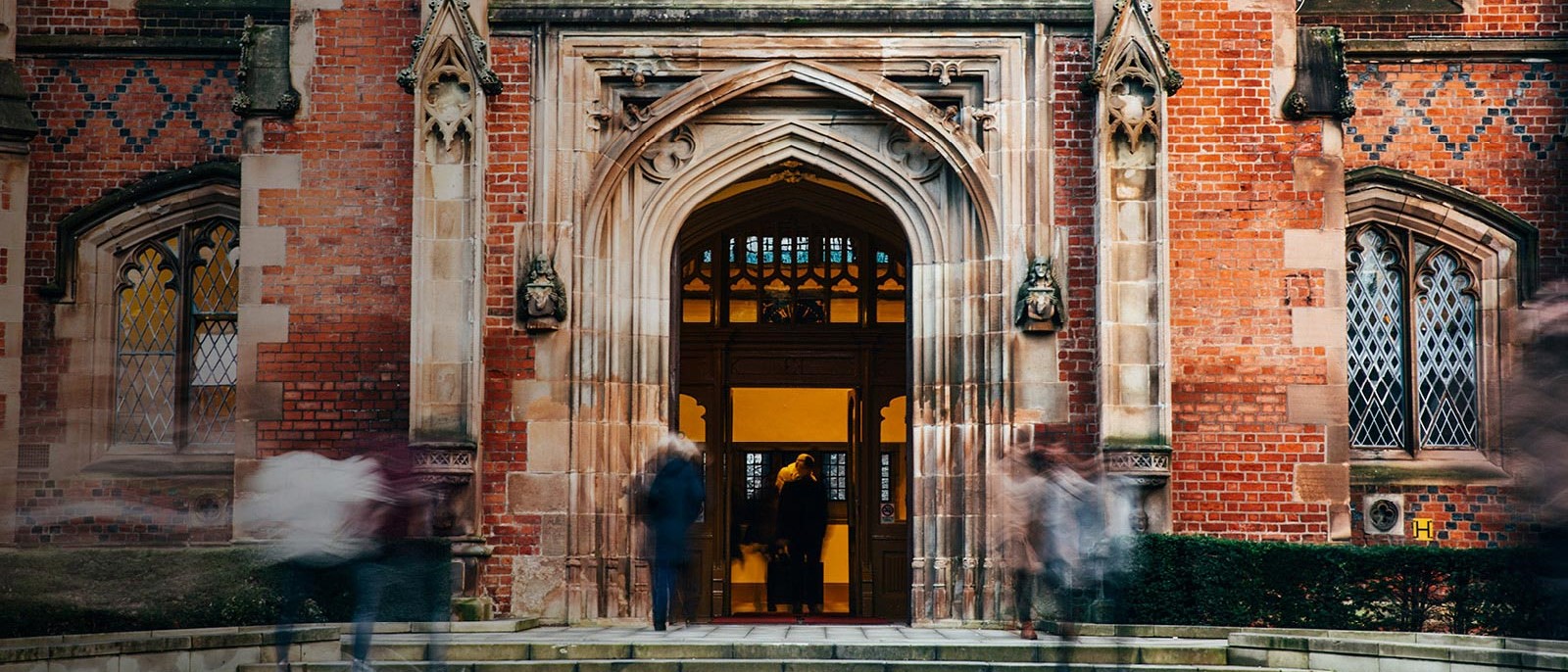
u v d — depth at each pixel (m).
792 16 16.16
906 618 19.25
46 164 17.39
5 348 16.81
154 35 17.53
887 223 19.17
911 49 16.23
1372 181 17.25
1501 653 11.77
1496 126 17.36
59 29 17.47
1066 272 16.08
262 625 14.12
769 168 17.00
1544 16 17.44
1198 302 16.08
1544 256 17.22
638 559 16.12
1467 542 16.91
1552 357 11.18
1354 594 14.17
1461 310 17.39
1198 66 16.27
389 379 16.02
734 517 19.88
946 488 16.23
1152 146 15.78
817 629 15.59
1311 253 16.11
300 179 16.19
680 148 16.48
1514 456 16.53
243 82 16.27
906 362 16.70
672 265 16.58
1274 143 16.20
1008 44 16.25
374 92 16.27
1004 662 13.03
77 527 17.00
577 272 16.14
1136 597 14.62
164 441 17.39
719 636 14.24
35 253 17.34
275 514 14.77
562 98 16.20
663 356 16.38
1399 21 17.45
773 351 19.83
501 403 16.03
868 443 19.72
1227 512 15.91
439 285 15.73
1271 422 15.98
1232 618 14.35
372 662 12.78
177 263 17.58
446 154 15.83
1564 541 11.27
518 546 15.91
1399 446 17.23
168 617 13.78
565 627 15.70
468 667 12.81
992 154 16.22
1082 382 15.99
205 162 17.41
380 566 11.55
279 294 16.09
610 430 16.14
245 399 16.02
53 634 13.17
